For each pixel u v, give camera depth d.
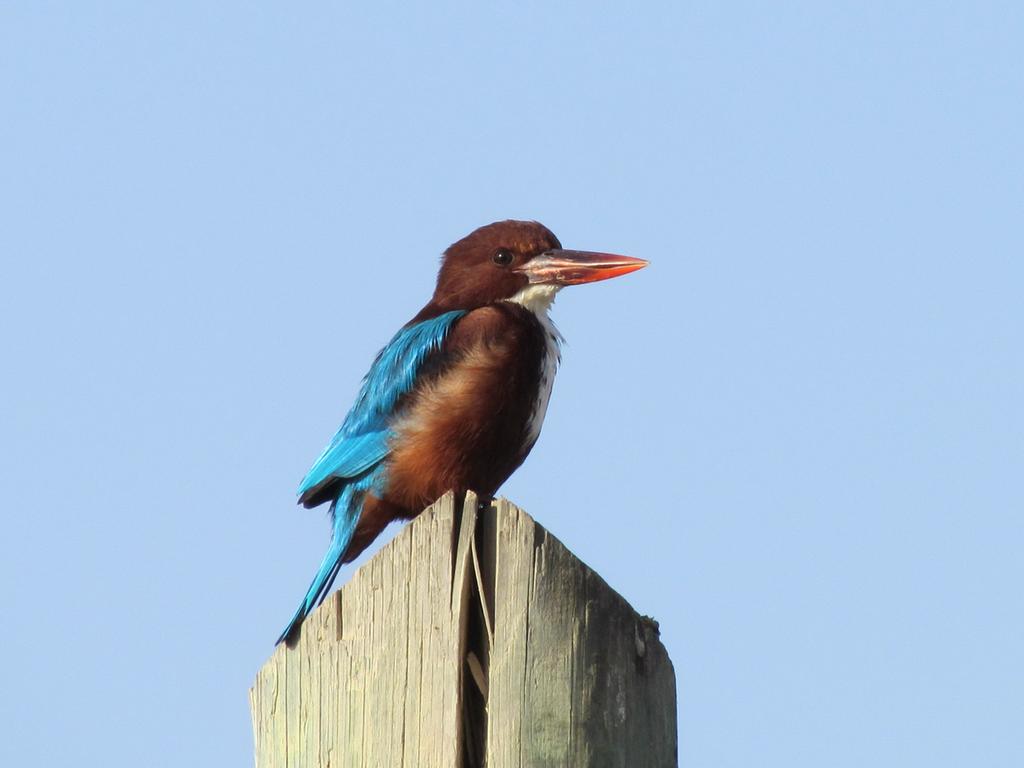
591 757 9.20
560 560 9.38
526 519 9.42
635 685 9.47
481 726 9.41
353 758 9.53
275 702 10.08
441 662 9.33
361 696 9.59
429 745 9.26
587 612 9.38
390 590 9.64
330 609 9.88
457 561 9.46
